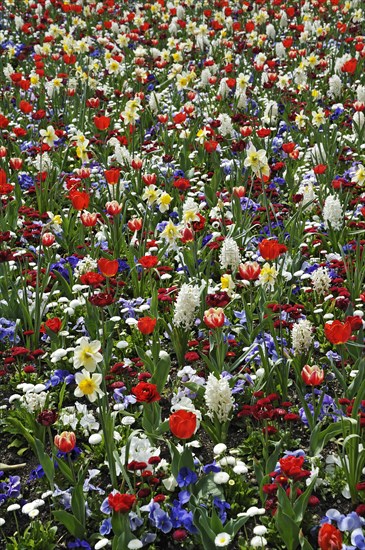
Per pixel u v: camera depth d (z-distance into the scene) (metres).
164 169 7.65
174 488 3.60
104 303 4.02
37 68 10.99
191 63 12.42
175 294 5.33
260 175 5.63
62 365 4.73
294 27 12.70
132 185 7.19
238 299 5.23
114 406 3.95
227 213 6.27
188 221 5.23
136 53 11.23
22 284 5.36
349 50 12.43
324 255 5.84
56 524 3.60
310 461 3.67
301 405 4.21
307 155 7.62
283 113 9.00
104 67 12.85
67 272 5.52
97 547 3.16
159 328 5.07
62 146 8.55
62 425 4.18
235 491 3.57
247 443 3.93
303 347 4.10
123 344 4.52
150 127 9.33
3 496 3.65
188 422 3.19
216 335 4.14
